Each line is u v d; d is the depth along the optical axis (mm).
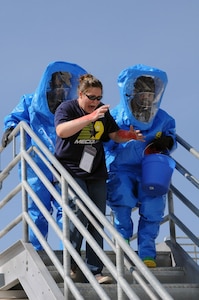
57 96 9133
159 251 9070
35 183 9133
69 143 7652
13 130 8461
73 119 7590
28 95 9523
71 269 7570
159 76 8617
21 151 7922
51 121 9227
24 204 7762
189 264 8508
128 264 7914
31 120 9266
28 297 7469
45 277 7043
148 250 8609
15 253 7914
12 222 7984
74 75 9148
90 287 7137
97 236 7590
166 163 8438
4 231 8148
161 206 8656
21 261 7707
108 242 6523
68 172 7375
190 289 7613
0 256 8258
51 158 7188
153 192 8516
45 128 9250
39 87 9102
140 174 8781
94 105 7574
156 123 8844
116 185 8664
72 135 7539
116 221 8703
